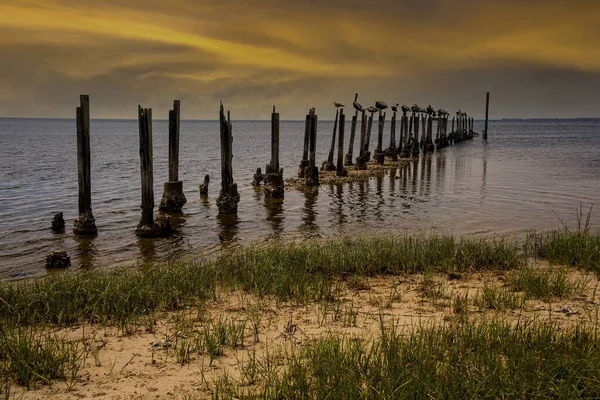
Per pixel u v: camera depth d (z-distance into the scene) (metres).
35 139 92.75
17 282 11.04
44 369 5.91
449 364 5.66
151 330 7.50
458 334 6.61
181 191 20.39
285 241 15.20
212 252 14.15
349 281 10.17
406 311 8.25
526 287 9.28
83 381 5.81
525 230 16.39
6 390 5.48
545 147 65.44
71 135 116.75
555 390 5.15
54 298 8.48
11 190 25.94
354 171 34.34
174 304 8.74
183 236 16.30
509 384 5.21
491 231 16.30
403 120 47.34
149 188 16.12
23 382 5.69
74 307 8.27
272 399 5.15
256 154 57.16
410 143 49.66
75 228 16.17
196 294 9.28
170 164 20.12
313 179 27.66
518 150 59.03
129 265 12.80
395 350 6.00
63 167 38.00
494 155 50.72
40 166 38.66
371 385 5.30
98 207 21.31
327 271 10.90
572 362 5.56
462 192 25.66
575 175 32.88
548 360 5.68
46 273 12.11
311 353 6.25
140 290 8.77
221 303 8.84
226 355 6.52
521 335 6.53
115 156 51.78
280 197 23.88
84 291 8.81
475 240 13.91
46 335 7.21
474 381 5.32
